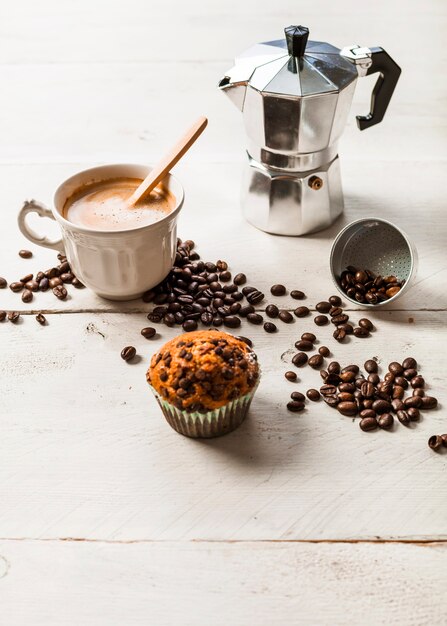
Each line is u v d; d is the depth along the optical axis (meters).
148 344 0.69
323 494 0.60
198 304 0.72
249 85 0.73
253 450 0.62
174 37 1.11
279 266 0.77
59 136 0.92
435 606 0.54
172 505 0.59
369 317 0.72
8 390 0.66
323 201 0.78
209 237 0.79
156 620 0.54
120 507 0.59
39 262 0.77
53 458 0.62
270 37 1.10
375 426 0.63
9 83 1.01
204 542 0.57
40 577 0.56
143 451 0.62
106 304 0.73
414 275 0.71
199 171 0.87
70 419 0.64
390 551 0.57
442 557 0.56
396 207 0.82
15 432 0.63
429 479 0.60
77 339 0.70
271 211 0.78
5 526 0.58
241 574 0.56
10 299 0.73
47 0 1.19
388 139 0.91
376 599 0.55
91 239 0.67
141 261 0.69
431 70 1.03
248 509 0.59
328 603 0.55
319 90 0.71
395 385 0.65
